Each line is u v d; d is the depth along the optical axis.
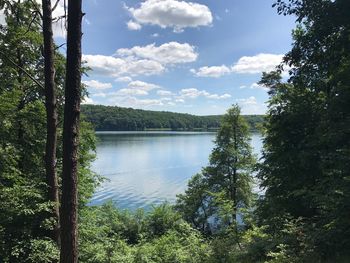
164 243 15.41
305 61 15.68
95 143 16.92
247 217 16.16
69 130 7.39
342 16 13.15
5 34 14.15
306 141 14.84
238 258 10.28
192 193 38.16
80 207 15.78
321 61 14.87
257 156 34.56
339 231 7.68
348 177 7.48
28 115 14.41
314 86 16.03
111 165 85.81
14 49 14.35
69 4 7.30
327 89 15.12
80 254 13.45
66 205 7.43
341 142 10.62
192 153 113.81
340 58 13.65
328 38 14.16
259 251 10.01
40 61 15.54
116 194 53.94
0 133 13.00
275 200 15.35
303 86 16.34
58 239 11.03
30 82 15.06
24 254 10.64
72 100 7.38
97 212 17.41
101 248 13.90
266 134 18.80
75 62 7.34
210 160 35.69
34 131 14.66
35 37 14.20
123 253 14.20
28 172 14.18
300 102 15.94
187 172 75.88
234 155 33.81
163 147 131.62
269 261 8.74
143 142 152.38
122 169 79.75
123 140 162.62
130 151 117.38
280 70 16.55
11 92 13.01
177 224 32.09
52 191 11.12
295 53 15.47
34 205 10.68
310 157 13.66
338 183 7.98
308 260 7.70
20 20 14.34
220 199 15.63
